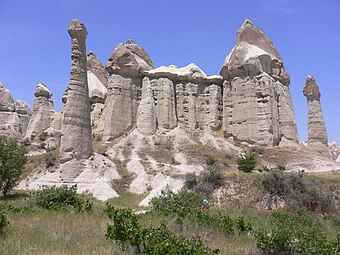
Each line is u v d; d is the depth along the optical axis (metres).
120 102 62.09
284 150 57.78
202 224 17.78
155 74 64.56
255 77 61.56
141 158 53.94
